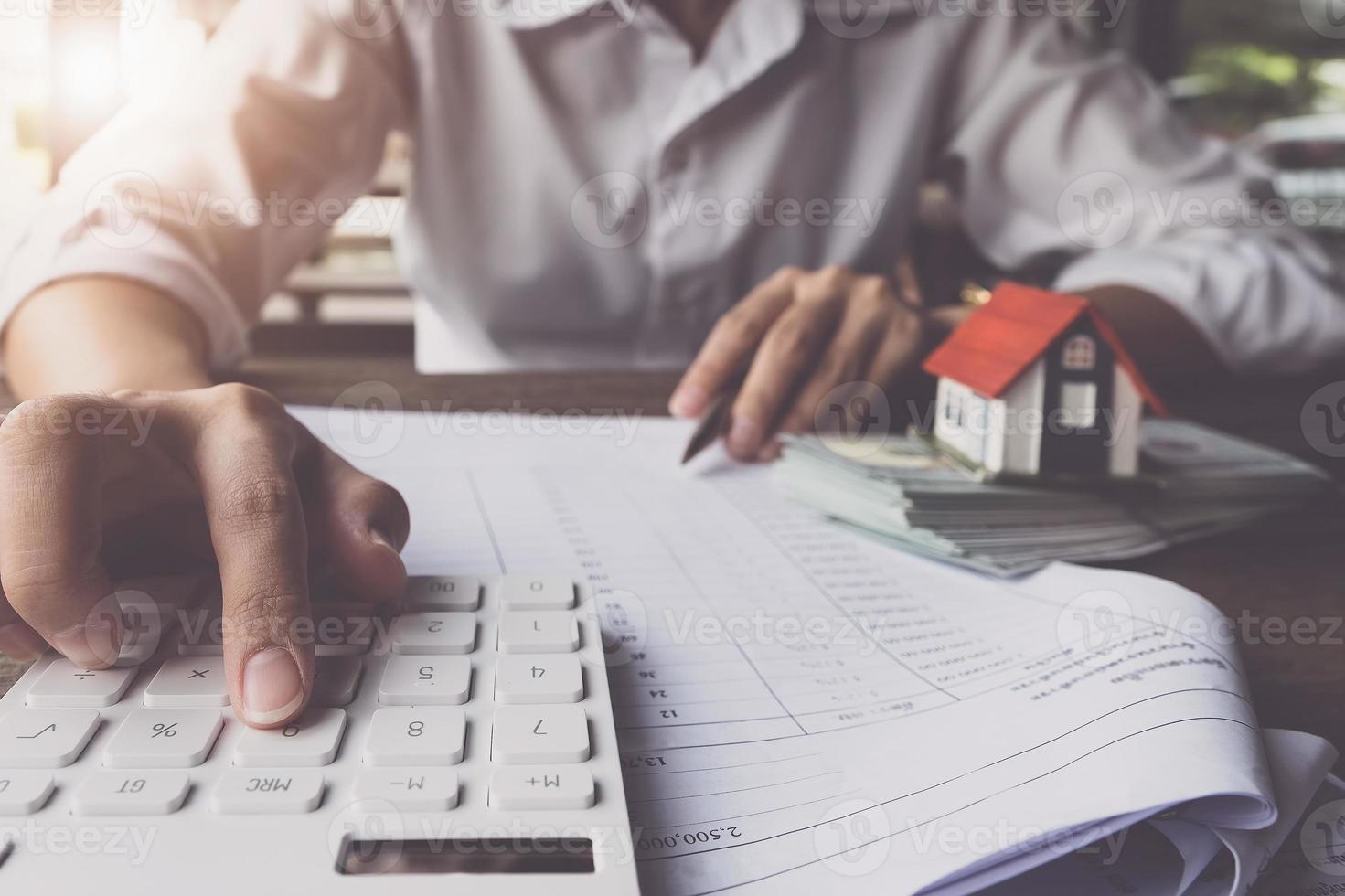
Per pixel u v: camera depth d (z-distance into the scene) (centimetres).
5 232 56
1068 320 43
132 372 42
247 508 25
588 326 101
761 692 28
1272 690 29
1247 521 45
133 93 73
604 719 24
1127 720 24
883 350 58
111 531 29
